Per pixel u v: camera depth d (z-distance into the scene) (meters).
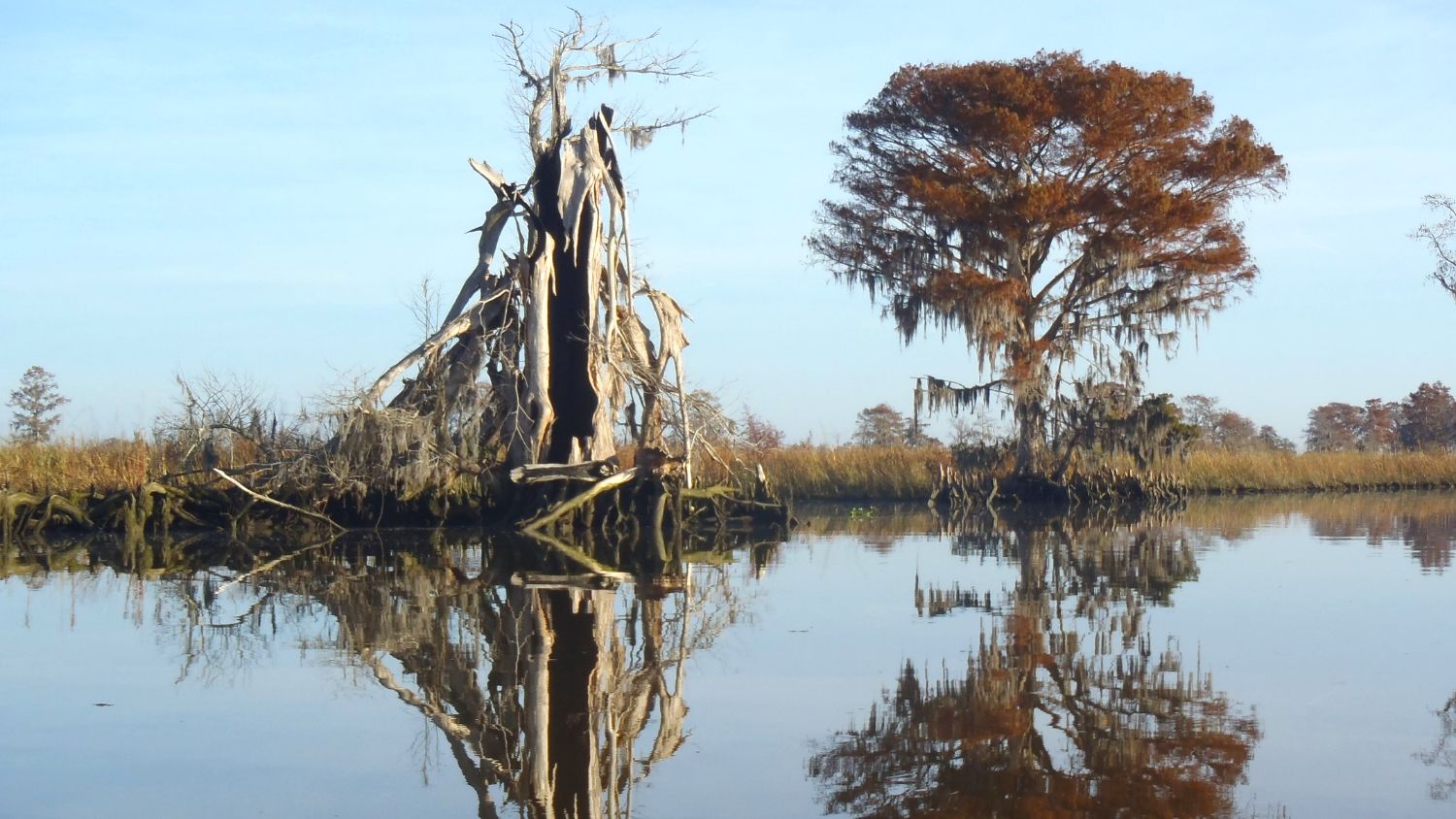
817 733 7.88
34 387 50.72
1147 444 36.53
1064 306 38.94
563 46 26.77
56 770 7.25
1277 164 39.25
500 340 26.09
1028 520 29.67
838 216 40.44
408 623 12.23
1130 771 6.94
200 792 6.84
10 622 12.50
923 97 38.06
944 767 7.10
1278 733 7.73
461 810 6.52
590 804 6.57
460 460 25.23
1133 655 10.27
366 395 24.36
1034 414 37.75
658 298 27.66
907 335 38.69
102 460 25.19
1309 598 13.75
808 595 14.28
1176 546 20.95
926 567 17.58
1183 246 38.28
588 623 12.16
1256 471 46.91
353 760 7.43
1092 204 37.12
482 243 26.53
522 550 20.78
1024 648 10.62
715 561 18.69
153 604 13.88
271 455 24.78
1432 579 15.57
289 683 9.45
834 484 40.53
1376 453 51.94
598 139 26.27
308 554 20.11
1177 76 38.31
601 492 24.56
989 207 37.09
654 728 8.07
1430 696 8.70
